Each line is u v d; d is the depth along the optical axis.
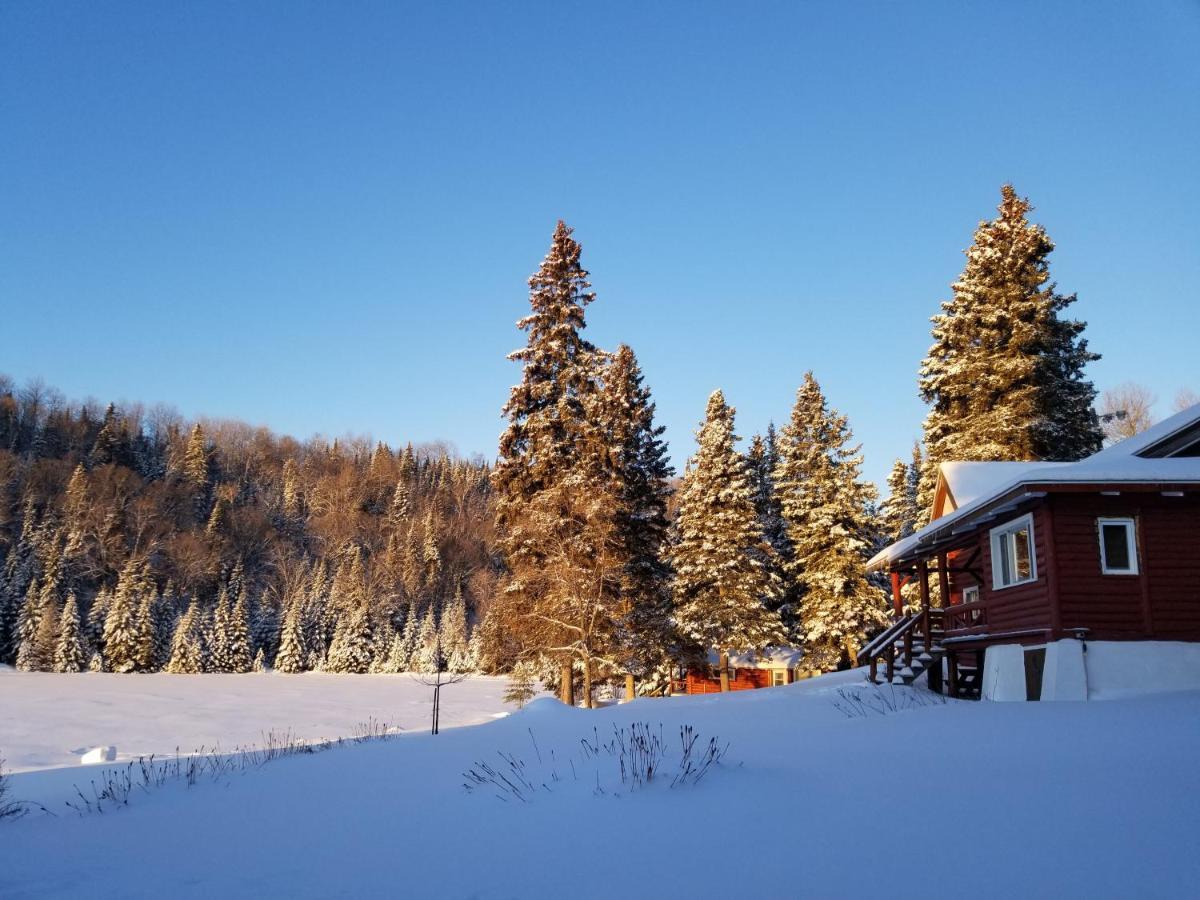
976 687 21.81
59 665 74.31
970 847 5.57
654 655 35.62
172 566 94.06
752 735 13.04
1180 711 11.15
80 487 93.06
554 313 34.12
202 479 117.19
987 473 23.53
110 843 9.06
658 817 7.14
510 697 33.62
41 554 83.12
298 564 102.25
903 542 25.52
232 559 100.81
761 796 7.54
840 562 40.69
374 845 7.68
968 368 33.25
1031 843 5.54
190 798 12.09
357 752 16.02
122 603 77.75
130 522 95.62
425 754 14.32
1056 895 4.63
